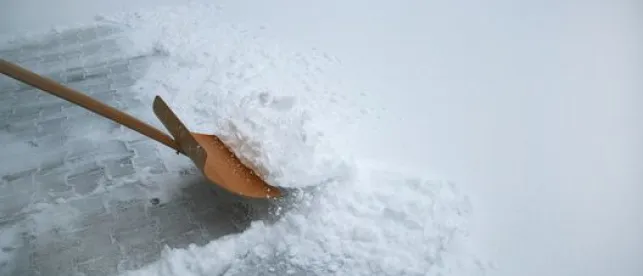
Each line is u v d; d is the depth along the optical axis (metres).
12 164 2.84
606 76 3.98
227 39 4.11
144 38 4.10
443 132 3.27
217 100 3.33
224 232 2.45
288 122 2.56
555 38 4.56
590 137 3.29
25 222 2.49
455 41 4.45
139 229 2.46
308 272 2.27
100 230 2.45
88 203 2.60
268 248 2.36
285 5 4.87
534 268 2.36
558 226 2.60
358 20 4.72
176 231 2.45
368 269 2.28
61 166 2.84
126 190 2.69
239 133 2.49
